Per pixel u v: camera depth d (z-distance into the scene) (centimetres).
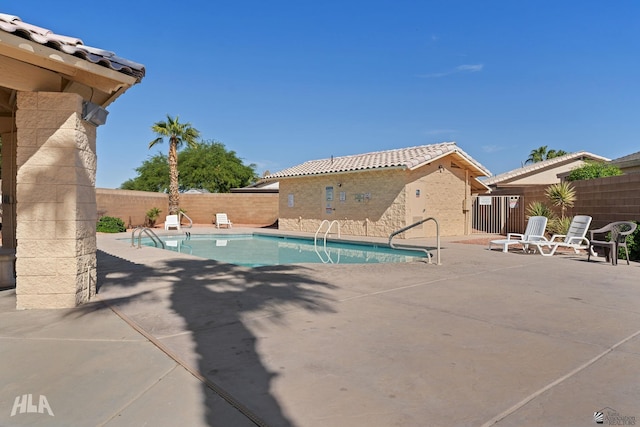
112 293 636
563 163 3139
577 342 417
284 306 560
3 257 690
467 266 948
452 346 404
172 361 363
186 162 4075
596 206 1416
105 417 269
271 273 830
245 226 2888
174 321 484
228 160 4272
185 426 258
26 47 437
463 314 523
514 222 1973
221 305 563
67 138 545
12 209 850
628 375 337
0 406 281
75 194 548
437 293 650
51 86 543
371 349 395
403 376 334
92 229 605
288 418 268
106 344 404
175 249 1634
